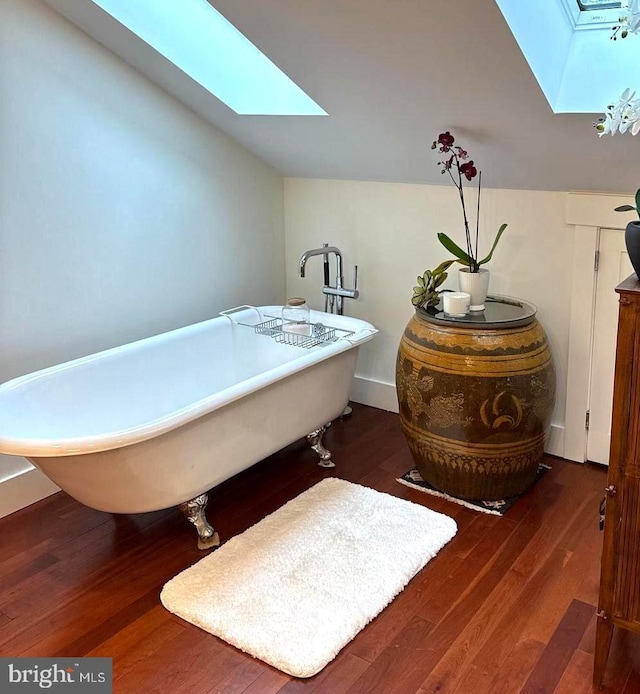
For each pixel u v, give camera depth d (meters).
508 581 2.25
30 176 2.58
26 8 2.48
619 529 1.75
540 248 2.88
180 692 1.85
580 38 2.19
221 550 2.39
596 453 2.94
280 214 3.71
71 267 2.78
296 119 2.87
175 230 3.17
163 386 2.90
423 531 2.47
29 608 2.17
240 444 2.51
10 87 2.47
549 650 1.97
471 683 1.86
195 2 2.75
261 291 3.70
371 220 3.38
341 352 2.84
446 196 3.09
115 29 2.56
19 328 2.64
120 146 2.87
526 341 2.54
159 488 2.28
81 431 2.59
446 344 2.54
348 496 2.71
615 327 2.76
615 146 2.31
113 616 2.13
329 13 2.07
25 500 2.71
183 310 3.29
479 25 1.91
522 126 2.37
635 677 1.87
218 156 3.29
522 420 2.53
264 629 2.03
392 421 3.44
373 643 2.01
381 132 2.76
